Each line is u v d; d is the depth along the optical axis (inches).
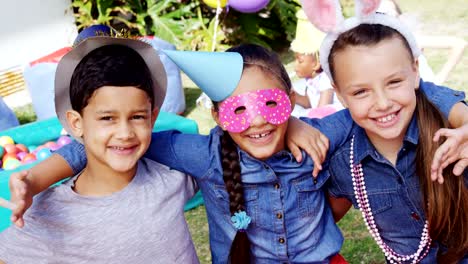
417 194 82.4
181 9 287.1
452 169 78.0
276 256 84.4
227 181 79.9
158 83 81.4
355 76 73.7
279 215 82.3
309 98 183.3
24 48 272.7
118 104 72.5
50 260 76.6
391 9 153.6
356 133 83.7
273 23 300.4
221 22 283.4
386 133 75.5
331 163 85.9
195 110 233.8
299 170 82.1
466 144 71.2
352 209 153.2
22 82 275.6
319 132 83.4
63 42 281.7
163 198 80.4
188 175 84.8
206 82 77.5
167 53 77.5
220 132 83.4
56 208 76.3
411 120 79.4
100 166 76.9
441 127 77.5
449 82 227.0
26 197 68.4
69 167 79.7
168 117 161.5
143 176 80.9
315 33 174.1
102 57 73.7
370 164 83.0
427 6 342.0
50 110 207.9
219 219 85.9
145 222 78.4
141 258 78.8
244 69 77.1
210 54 76.9
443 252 87.0
